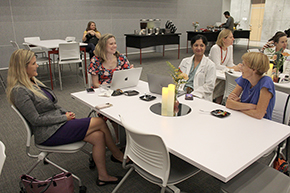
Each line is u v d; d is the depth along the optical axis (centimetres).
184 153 129
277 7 991
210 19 1123
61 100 416
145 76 566
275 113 204
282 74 311
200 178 213
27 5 683
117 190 198
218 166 118
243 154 129
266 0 1019
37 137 183
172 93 179
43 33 727
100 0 807
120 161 221
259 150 133
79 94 238
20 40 693
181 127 162
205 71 268
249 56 183
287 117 192
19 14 676
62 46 458
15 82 174
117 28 869
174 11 994
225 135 150
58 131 183
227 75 284
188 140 144
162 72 612
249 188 135
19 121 335
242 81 203
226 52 353
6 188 201
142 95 232
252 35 1106
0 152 118
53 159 244
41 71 638
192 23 1012
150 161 145
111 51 262
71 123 187
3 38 667
